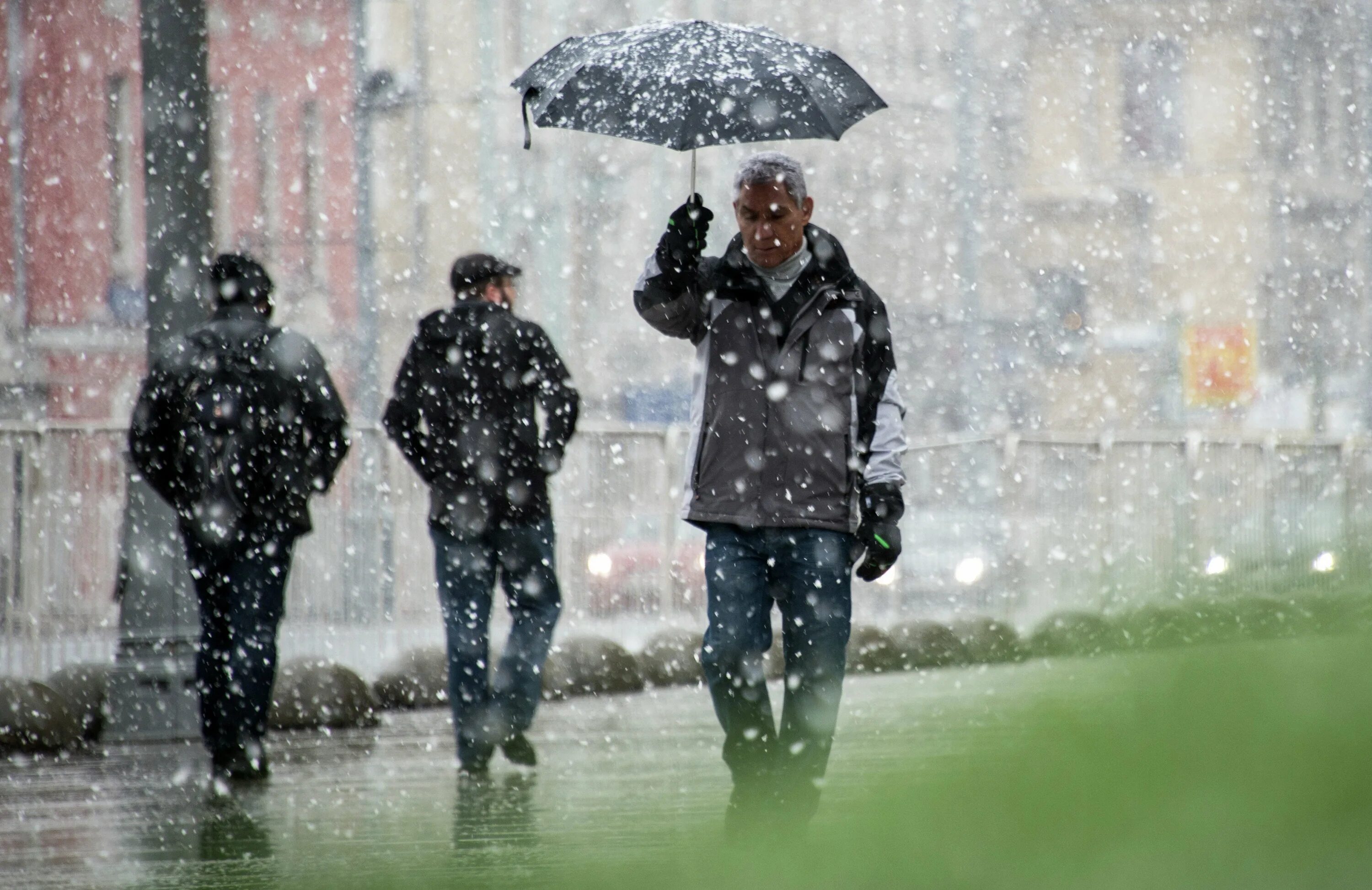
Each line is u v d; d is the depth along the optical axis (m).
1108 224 158.50
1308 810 3.76
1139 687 4.04
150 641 27.73
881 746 5.61
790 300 14.20
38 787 21.50
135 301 117.62
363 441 37.34
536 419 22.52
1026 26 156.00
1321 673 3.82
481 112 135.25
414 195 133.00
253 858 14.23
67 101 116.81
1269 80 157.12
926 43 152.00
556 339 137.88
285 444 21.92
